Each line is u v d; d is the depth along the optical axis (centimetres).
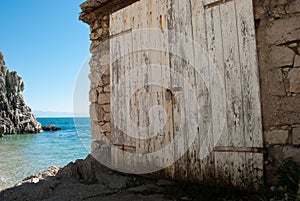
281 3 299
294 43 290
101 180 413
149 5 426
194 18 370
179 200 318
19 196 354
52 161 1050
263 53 308
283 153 292
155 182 398
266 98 305
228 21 335
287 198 261
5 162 1013
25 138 2627
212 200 310
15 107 3956
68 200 333
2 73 3953
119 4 482
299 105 285
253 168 310
